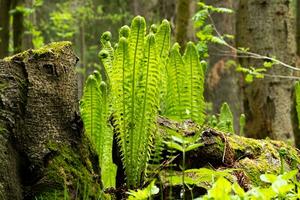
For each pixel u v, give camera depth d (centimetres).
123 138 248
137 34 236
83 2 1655
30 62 217
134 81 241
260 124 553
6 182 194
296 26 706
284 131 549
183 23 720
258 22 545
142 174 251
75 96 228
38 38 956
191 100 307
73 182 215
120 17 1539
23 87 212
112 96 255
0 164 193
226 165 267
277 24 543
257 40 546
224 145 271
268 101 548
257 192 158
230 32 1062
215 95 1113
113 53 284
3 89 206
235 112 1097
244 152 278
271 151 285
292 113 612
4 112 203
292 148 304
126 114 245
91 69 1820
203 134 267
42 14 1698
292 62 552
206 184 235
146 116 246
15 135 204
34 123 212
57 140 217
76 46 1784
